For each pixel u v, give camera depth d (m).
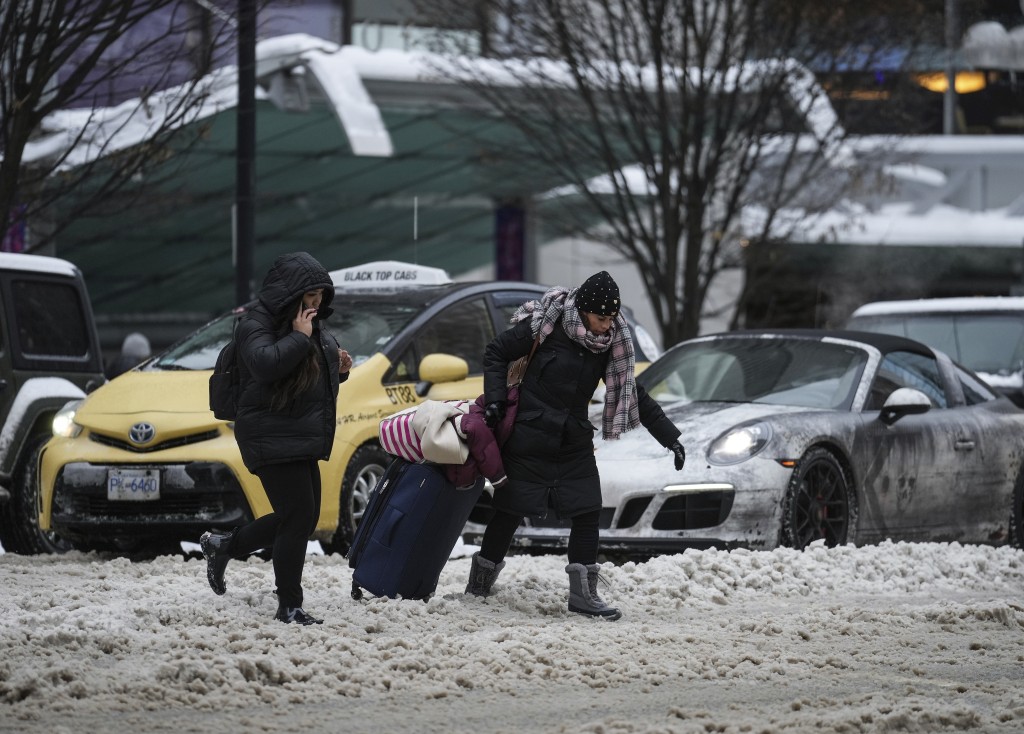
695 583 25.53
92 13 41.38
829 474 29.66
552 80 60.12
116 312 90.62
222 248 86.06
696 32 58.16
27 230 52.97
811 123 62.03
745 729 15.58
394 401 31.55
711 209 63.12
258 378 20.59
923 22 60.75
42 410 33.81
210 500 29.70
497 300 35.00
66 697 16.73
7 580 25.59
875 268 82.81
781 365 32.81
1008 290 83.31
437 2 60.59
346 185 84.06
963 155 85.88
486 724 16.11
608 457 29.27
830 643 21.08
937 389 33.47
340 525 30.34
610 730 15.57
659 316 61.22
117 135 47.88
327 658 18.97
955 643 21.06
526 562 28.27
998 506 33.19
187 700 16.84
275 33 50.72
